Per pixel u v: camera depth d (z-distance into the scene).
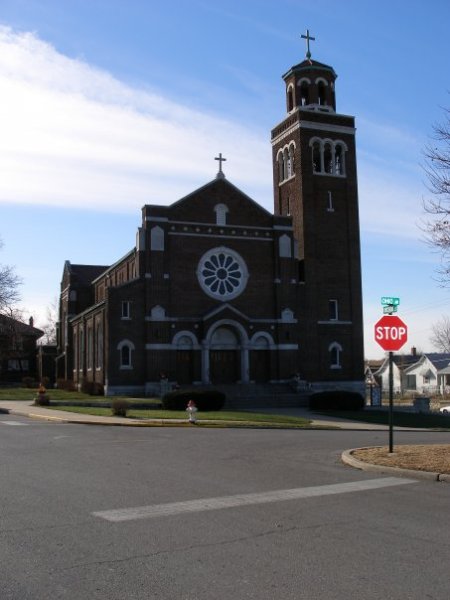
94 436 22.62
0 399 47.12
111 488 12.34
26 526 9.38
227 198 50.53
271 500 11.45
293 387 48.81
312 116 53.97
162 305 47.50
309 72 55.38
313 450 19.16
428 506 11.11
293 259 51.34
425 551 8.34
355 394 44.72
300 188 52.81
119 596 6.68
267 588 6.95
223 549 8.34
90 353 54.44
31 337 80.81
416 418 38.84
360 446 20.45
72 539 8.71
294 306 50.75
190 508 10.70
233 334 49.34
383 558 8.03
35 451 17.92
